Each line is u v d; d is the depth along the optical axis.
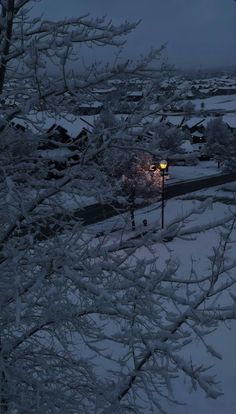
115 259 5.38
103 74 4.48
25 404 5.39
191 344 14.65
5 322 5.77
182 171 63.59
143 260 4.88
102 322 14.37
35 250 5.70
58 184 4.66
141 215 34.03
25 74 5.14
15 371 5.50
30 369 6.33
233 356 13.88
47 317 5.29
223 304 15.86
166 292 4.70
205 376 3.72
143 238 5.24
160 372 4.48
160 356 4.67
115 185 6.07
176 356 3.84
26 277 5.32
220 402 11.72
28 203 4.81
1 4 4.83
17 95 5.58
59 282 4.37
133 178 28.78
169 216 33.66
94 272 4.86
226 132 71.19
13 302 5.46
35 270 6.09
